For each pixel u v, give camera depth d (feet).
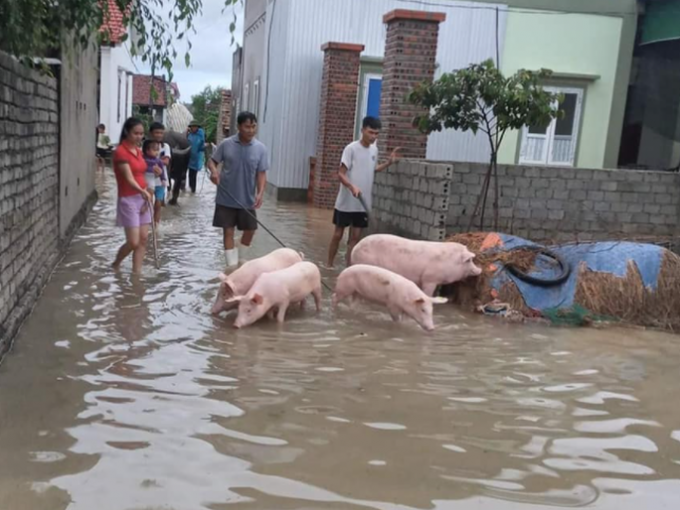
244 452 11.50
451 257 22.29
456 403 14.19
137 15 18.67
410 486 10.60
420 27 36.68
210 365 15.76
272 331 18.86
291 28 51.31
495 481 10.89
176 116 116.88
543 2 51.26
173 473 10.67
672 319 21.43
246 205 26.45
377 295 20.43
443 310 22.31
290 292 19.74
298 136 53.01
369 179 27.86
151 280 23.88
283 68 52.19
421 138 37.55
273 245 32.35
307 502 9.99
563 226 31.27
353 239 28.43
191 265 26.73
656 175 31.50
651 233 31.99
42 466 10.69
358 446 11.93
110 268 25.41
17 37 16.15
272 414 13.14
